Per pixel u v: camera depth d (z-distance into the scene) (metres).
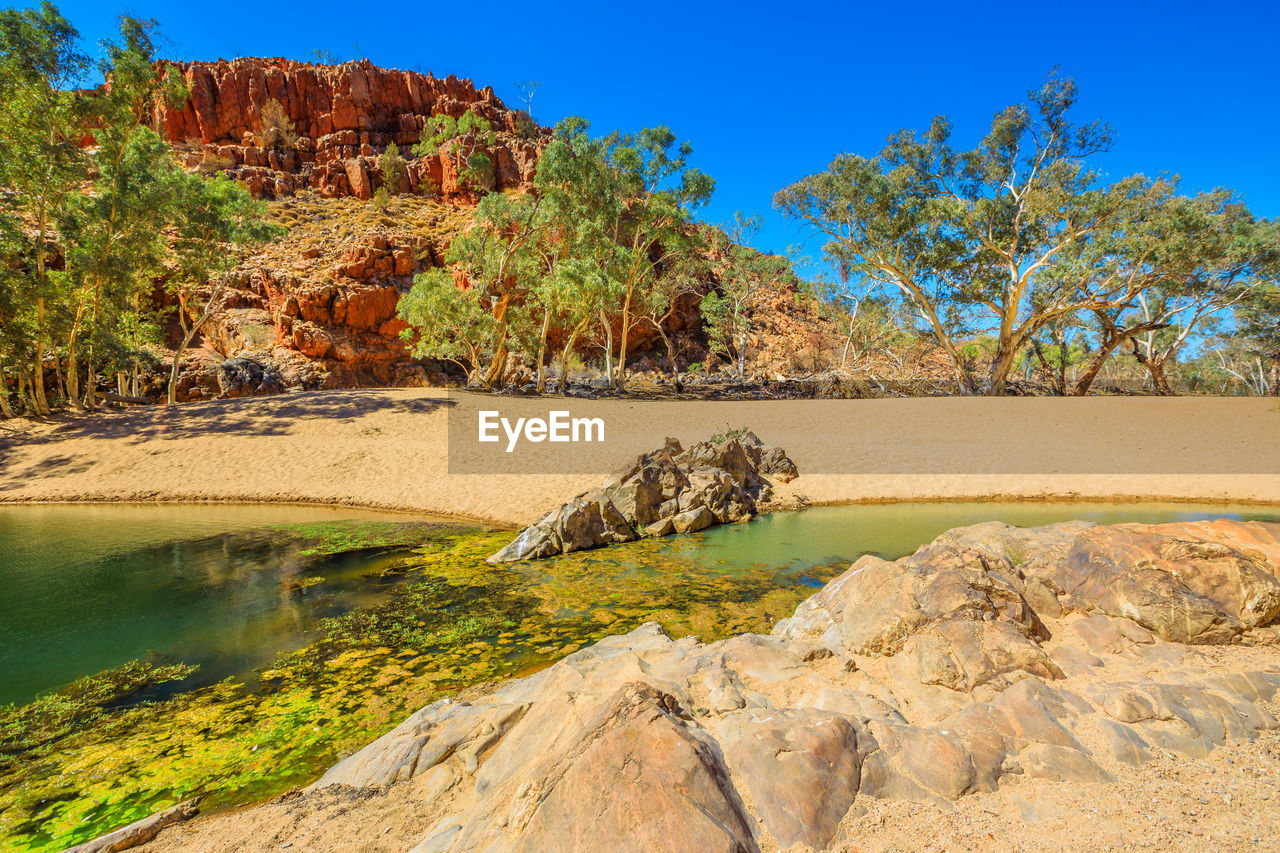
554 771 3.02
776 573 10.30
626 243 46.81
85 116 24.73
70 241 24.59
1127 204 30.44
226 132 61.94
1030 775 3.25
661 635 6.00
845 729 3.43
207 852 3.47
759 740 3.35
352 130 64.44
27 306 23.86
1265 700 3.91
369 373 43.50
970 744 3.42
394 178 60.72
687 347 54.84
